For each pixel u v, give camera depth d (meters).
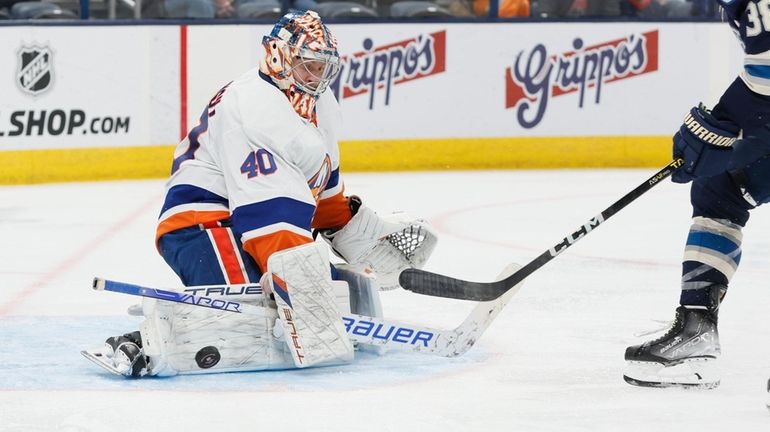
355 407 10.16
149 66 30.11
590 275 17.28
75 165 29.58
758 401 10.37
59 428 9.53
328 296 11.12
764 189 10.73
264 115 11.37
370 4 32.50
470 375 11.35
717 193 10.82
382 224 13.03
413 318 14.27
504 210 24.67
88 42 29.44
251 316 11.36
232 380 11.13
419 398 10.47
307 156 11.52
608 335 13.25
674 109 33.09
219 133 11.59
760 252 19.44
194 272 11.77
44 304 15.29
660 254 19.22
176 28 30.27
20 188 28.36
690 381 10.79
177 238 11.90
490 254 19.44
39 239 21.16
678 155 10.82
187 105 30.53
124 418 9.81
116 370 11.14
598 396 10.55
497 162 32.47
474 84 32.22
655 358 10.77
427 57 31.91
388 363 11.86
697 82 33.09
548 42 32.41
